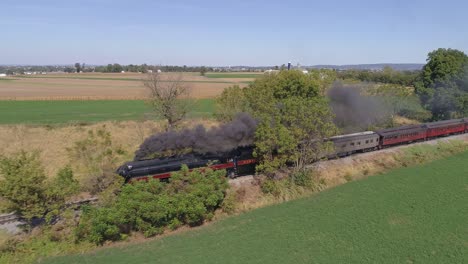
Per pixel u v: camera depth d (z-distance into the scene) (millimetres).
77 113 59500
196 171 24562
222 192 25203
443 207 25047
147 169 25156
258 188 28531
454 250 19141
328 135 28562
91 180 26031
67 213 21375
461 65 55156
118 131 46781
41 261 18953
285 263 18109
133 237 21750
